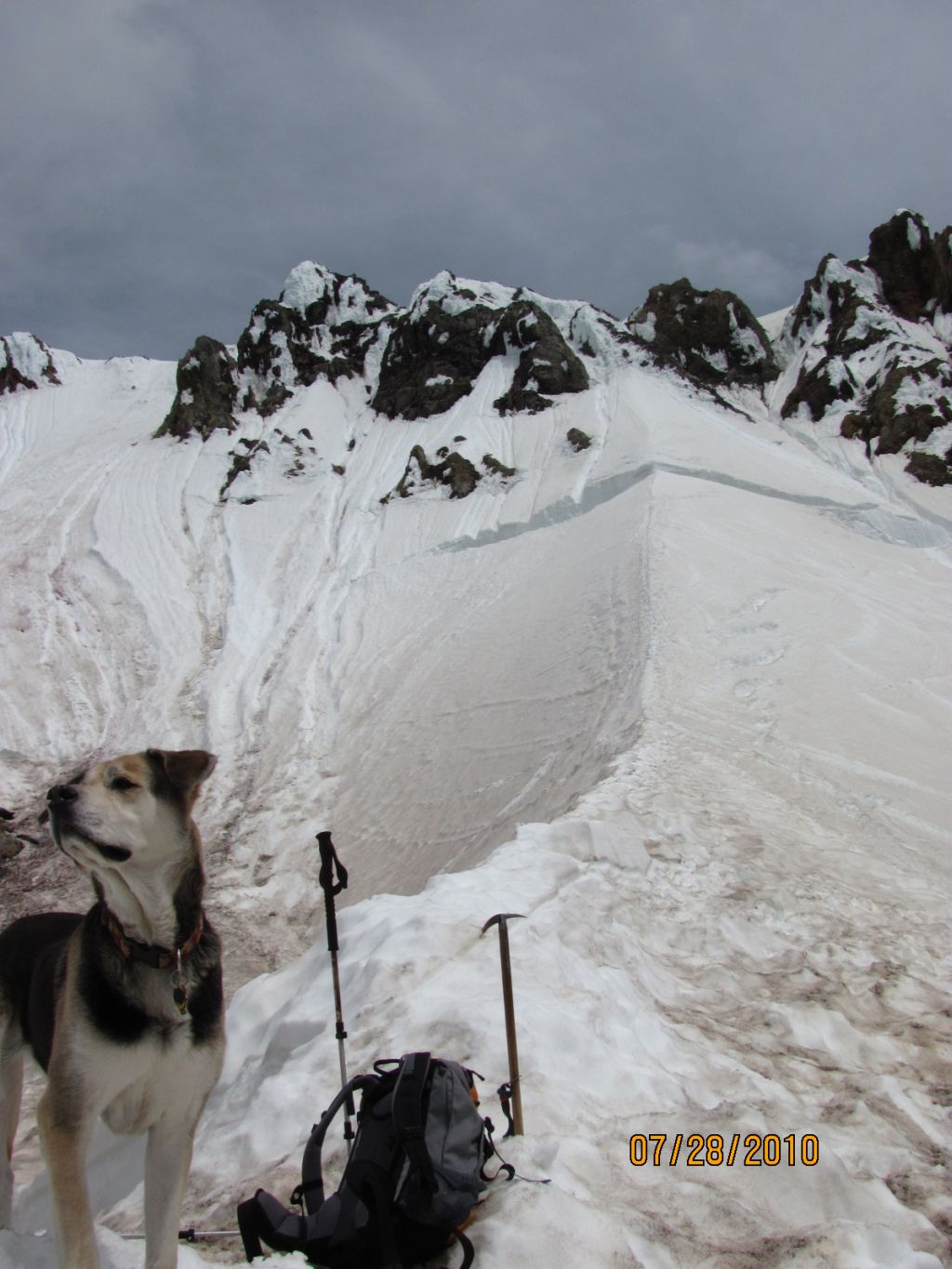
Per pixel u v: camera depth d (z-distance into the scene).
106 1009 3.16
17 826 23.22
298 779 25.69
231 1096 5.92
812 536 35.12
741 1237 3.74
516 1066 4.27
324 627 36.72
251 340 63.00
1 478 59.66
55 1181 3.07
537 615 30.67
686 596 26.39
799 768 16.22
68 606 37.38
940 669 21.94
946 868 12.77
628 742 16.52
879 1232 3.65
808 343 59.50
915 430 45.03
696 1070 5.81
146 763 3.24
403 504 45.75
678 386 54.88
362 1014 5.83
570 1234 3.38
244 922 18.25
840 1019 7.25
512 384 54.62
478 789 20.00
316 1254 3.37
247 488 48.50
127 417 68.56
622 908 8.73
